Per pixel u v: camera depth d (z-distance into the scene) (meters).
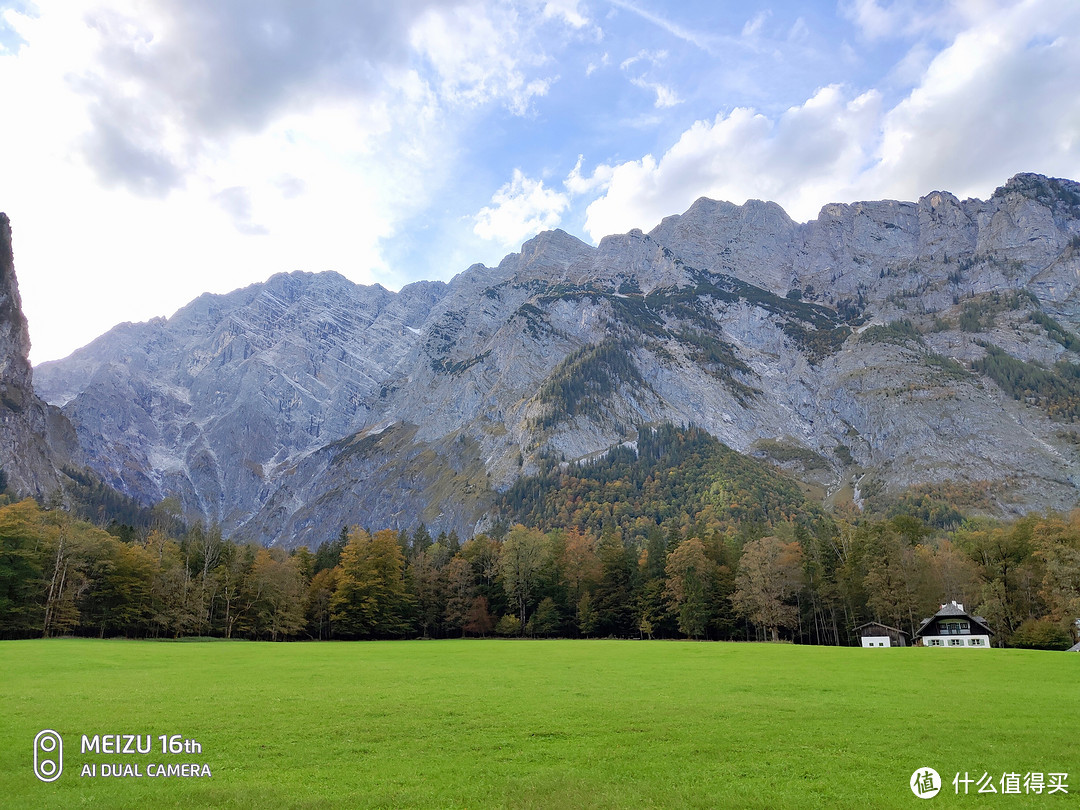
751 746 26.31
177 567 118.75
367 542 137.88
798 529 149.88
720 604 127.50
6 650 69.94
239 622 124.00
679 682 46.22
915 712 33.34
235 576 126.00
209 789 20.98
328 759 24.59
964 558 114.69
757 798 20.42
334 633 129.88
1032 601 103.44
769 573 117.62
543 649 88.31
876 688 42.69
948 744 26.58
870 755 25.00
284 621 122.56
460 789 21.09
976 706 35.25
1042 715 32.50
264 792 20.75
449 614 140.88
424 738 27.69
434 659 69.44
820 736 27.94
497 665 61.28
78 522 118.00
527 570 145.25
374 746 26.28
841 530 142.12
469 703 36.00
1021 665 58.19
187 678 48.91
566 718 31.62
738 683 45.44
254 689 42.19
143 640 101.25
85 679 47.66
